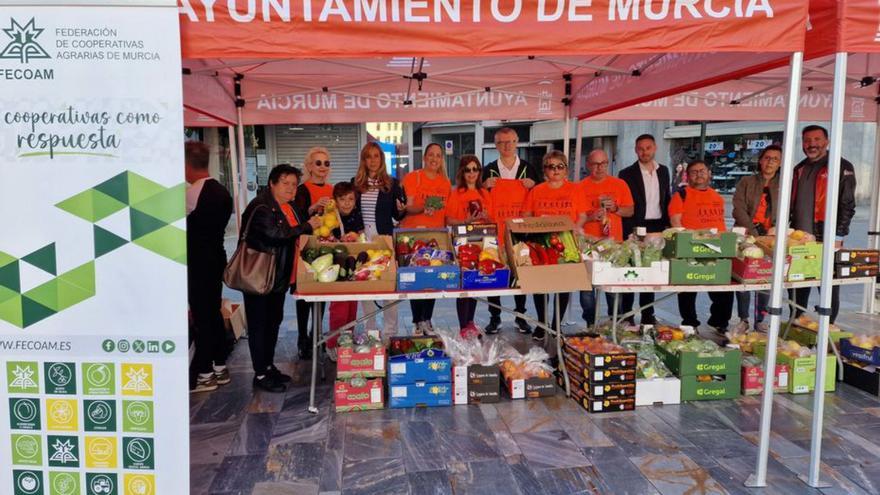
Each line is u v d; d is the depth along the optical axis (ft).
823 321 9.43
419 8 8.23
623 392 12.60
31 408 7.84
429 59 17.93
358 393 12.75
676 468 10.18
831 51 9.09
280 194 12.87
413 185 17.60
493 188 18.01
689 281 13.05
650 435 11.47
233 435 11.60
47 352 7.75
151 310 7.73
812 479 9.58
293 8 8.02
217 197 13.30
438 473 10.07
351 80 19.48
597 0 8.43
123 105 7.50
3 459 7.92
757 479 9.57
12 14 7.37
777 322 9.49
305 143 40.60
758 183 18.34
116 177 7.57
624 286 12.78
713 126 52.01
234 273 12.61
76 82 7.47
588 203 17.90
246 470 10.21
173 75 7.52
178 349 7.79
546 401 13.26
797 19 8.73
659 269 12.93
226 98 18.39
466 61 18.15
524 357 13.96
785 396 13.56
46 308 7.69
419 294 12.01
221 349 14.32
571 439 11.32
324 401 13.33
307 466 10.34
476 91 19.03
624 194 17.84
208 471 10.18
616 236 17.62
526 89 20.22
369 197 16.80
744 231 14.64
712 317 18.90
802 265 13.53
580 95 19.66
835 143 9.16
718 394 13.30
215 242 13.58
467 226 13.76
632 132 56.95
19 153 7.51
